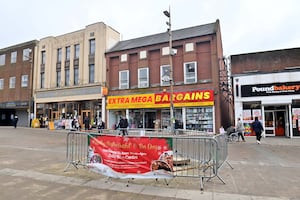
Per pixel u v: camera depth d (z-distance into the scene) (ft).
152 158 16.72
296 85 51.85
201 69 61.72
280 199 13.80
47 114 90.27
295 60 58.44
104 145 18.28
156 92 65.21
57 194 14.74
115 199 13.85
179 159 20.38
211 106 58.34
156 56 68.54
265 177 18.78
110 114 72.59
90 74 81.30
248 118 55.72
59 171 20.51
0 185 16.61
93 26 81.41
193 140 20.26
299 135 51.49
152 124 66.44
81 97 80.53
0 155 28.45
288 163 24.53
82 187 16.16
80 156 23.63
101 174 19.02
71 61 85.92
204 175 17.61
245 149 35.42
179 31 73.46
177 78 64.64
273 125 55.21
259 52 61.21
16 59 101.40
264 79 54.54
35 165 22.91
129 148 17.30
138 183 17.11
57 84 89.76
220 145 19.67
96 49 79.56
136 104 66.85
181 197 14.16
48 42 92.07
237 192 15.06
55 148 34.30
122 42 84.58
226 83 67.10
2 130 70.95
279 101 52.90
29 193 14.92
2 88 104.06
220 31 71.05
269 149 35.50
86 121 65.46
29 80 95.71
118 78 74.02
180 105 60.75
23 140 44.98
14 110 103.76
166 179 18.03
